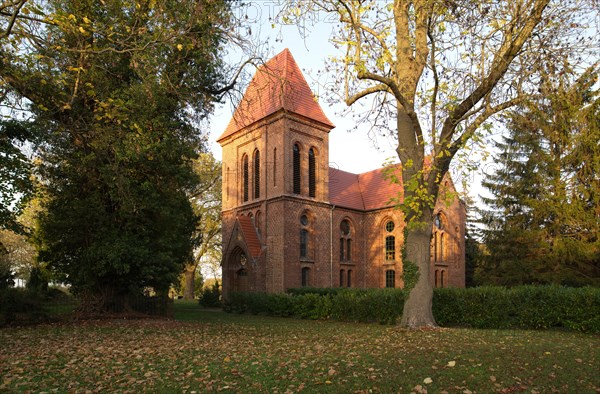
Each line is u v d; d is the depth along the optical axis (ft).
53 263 60.64
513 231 89.35
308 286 98.99
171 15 39.50
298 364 25.88
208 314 83.15
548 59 38.52
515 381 21.57
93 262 55.83
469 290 54.49
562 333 45.32
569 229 77.05
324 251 106.32
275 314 77.97
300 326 55.21
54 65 39.65
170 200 59.77
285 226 97.09
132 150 47.57
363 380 21.89
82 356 29.58
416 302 46.29
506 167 98.32
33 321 53.06
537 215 82.48
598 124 67.72
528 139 83.92
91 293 61.67
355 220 117.39
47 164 57.31
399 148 45.19
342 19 45.14
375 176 126.72
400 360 26.23
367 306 61.52
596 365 24.93
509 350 29.68
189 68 53.93
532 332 45.19
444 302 55.67
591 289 47.26
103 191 57.47
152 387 21.26
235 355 29.32
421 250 46.68
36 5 34.14
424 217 46.73
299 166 104.68
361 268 116.88
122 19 42.32
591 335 44.16
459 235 117.91
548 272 79.36
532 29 39.01
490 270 101.19
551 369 23.93
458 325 54.80
